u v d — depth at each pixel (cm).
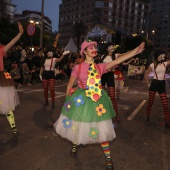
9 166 375
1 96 471
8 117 498
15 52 1304
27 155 415
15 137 496
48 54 778
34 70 1338
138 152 448
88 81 345
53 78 785
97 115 334
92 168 379
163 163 407
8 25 3122
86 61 362
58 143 473
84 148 454
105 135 334
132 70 1082
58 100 906
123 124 628
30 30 1484
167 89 1428
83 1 9481
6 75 482
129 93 1176
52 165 384
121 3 9038
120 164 396
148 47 3058
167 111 620
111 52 643
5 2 3675
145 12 9925
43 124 593
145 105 897
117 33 1783
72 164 390
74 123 342
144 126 621
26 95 962
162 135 555
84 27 7944
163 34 13300
